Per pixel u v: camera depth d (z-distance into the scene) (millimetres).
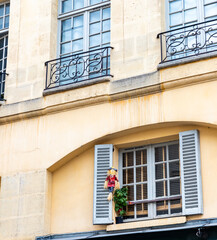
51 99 14664
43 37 15562
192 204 12789
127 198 13797
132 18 14500
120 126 13836
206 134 13188
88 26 15453
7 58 15805
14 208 14406
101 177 13781
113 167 13805
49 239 13828
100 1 15508
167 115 13391
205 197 12820
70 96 14453
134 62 14125
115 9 14766
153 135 13727
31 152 14672
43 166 14422
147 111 13633
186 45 13727
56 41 15672
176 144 13680
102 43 15125
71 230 13891
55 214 14180
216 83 13094
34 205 14227
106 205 13562
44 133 14656
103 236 13133
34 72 15328
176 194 13352
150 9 14367
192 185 12891
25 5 16125
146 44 14141
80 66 15133
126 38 14398
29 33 15789
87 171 14164
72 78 14672
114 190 13727
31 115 14891
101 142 14141
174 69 13469
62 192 14289
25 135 14875
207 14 14086
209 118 12953
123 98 13953
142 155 13969
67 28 15711
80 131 14234
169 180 13508
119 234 12984
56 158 14320
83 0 15727
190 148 13133
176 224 12742
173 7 14477
